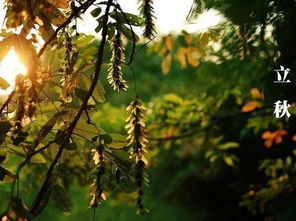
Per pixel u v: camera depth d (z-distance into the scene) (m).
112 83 1.95
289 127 4.42
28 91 1.87
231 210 11.56
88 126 2.02
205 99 5.27
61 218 12.18
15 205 1.61
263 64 3.56
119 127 4.96
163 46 4.48
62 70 2.01
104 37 1.83
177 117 5.41
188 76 9.48
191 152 8.12
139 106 1.94
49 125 2.00
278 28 2.05
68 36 2.00
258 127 4.82
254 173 8.54
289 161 4.91
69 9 1.99
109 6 1.87
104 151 1.93
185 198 12.34
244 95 4.58
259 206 5.04
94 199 1.84
